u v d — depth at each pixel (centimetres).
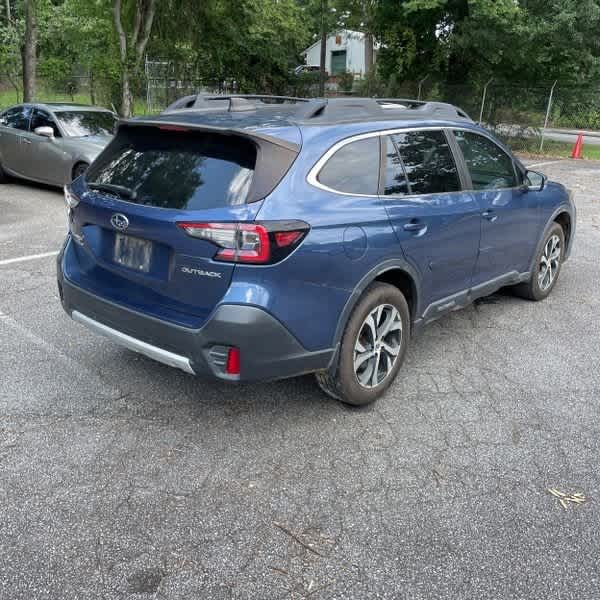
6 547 268
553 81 2250
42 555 264
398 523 291
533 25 1972
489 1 1938
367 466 335
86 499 301
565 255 638
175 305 330
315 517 293
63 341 480
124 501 300
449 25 2272
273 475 324
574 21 1939
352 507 301
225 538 278
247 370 320
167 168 343
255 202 312
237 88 2878
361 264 355
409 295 415
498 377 445
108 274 365
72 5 2127
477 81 2370
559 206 592
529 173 559
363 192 366
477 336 520
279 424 374
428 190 420
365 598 247
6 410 379
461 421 384
